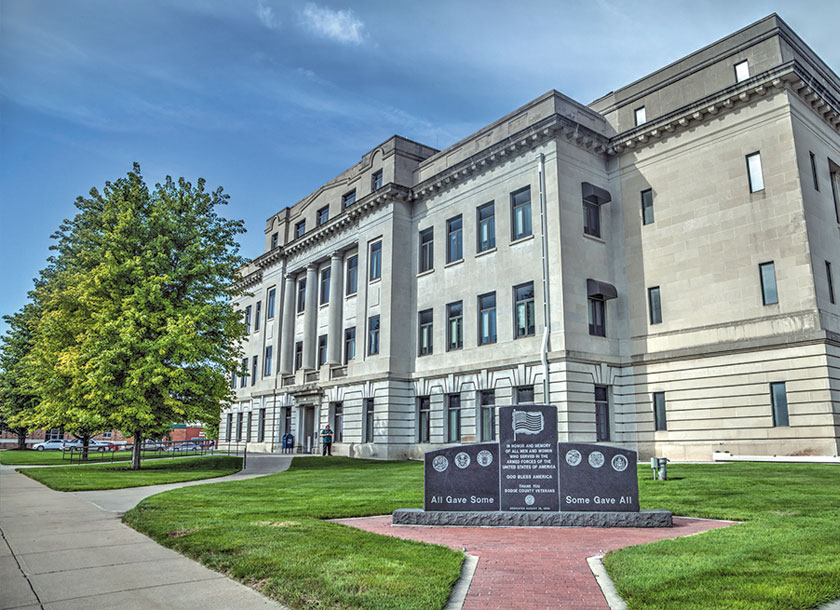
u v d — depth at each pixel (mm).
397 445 36688
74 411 28031
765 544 8961
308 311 47438
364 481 21188
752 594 6578
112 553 9789
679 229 30172
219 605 6996
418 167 40312
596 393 30562
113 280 29797
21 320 51406
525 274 31906
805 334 25062
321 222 48062
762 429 25891
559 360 29234
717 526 11336
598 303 31797
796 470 20250
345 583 7312
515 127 33969
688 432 28328
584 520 11609
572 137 31938
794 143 26703
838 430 24109
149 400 28719
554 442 12125
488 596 7090
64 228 41125
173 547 10086
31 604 7059
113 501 16859
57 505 15961
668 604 6441
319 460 34281
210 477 24344
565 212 30859
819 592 6609
